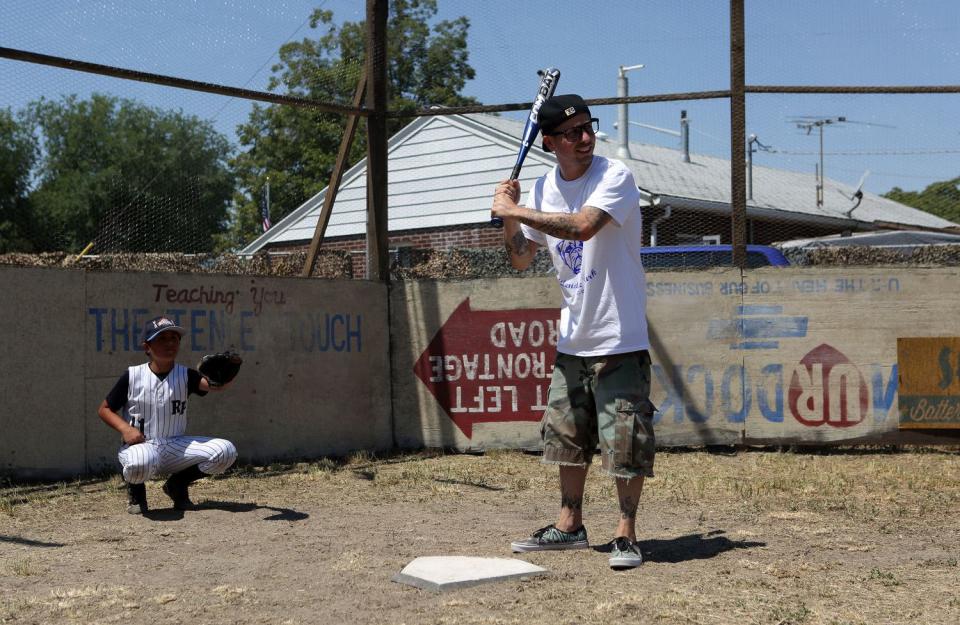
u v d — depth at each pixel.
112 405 5.49
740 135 7.82
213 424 7.27
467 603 3.61
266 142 18.77
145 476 5.34
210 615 3.48
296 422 7.64
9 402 6.41
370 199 8.29
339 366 7.89
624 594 3.73
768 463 7.29
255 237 21.84
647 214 15.24
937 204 15.19
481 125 17.31
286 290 7.65
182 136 10.16
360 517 5.44
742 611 3.50
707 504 5.75
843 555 4.44
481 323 8.09
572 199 4.44
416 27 14.05
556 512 5.61
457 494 6.21
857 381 7.74
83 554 4.48
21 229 11.02
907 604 3.61
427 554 4.48
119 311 6.89
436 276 10.06
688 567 4.20
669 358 7.88
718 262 8.84
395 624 3.36
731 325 7.85
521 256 4.70
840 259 8.73
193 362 7.20
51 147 16.81
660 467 7.13
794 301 7.81
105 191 11.71
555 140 4.37
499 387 8.04
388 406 8.18
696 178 18.59
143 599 3.70
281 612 3.52
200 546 4.66
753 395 7.82
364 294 8.09
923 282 7.71
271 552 4.53
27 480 6.46
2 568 4.20
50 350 6.58
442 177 17.89
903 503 5.76
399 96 17.48
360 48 8.74
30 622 3.40
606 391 4.32
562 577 4.01
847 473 6.86
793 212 17.22
